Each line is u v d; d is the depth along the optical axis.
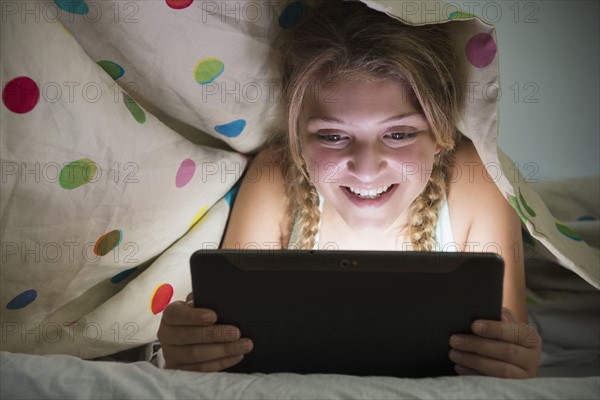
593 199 1.39
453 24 0.99
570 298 1.22
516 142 1.63
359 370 0.78
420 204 1.16
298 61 1.04
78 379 0.70
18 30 0.88
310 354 0.78
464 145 1.18
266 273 0.76
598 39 1.66
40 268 0.94
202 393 0.69
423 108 0.99
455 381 0.71
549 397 0.68
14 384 0.69
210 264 0.76
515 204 1.00
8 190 0.87
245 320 0.78
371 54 0.98
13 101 0.87
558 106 1.65
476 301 0.76
